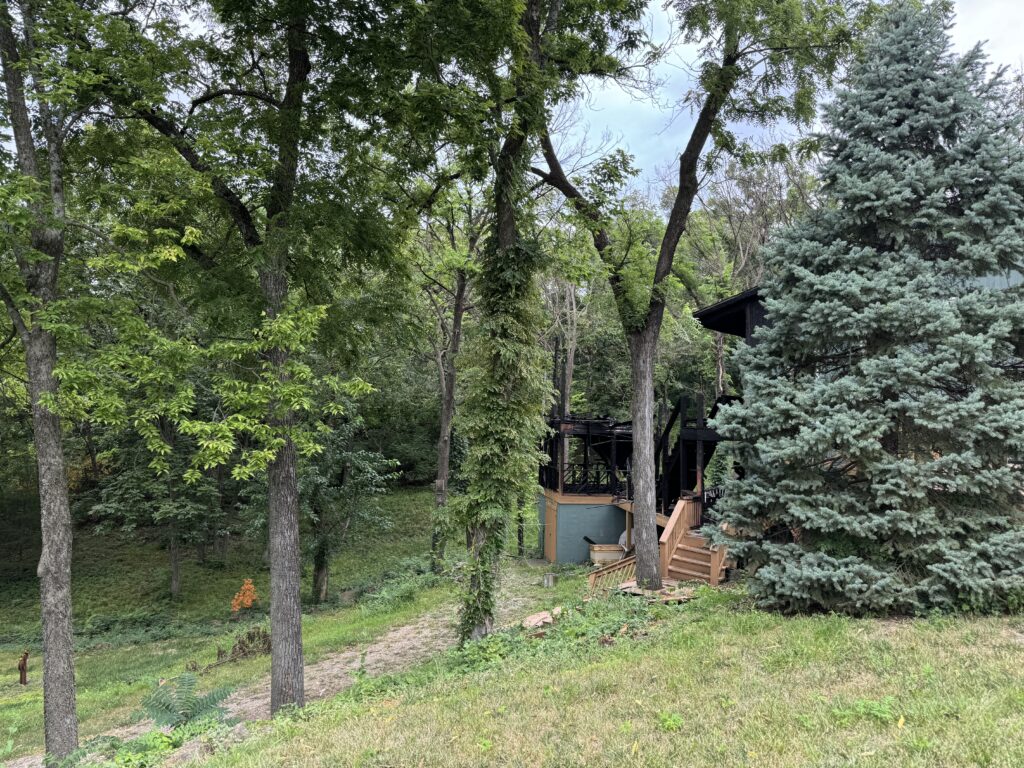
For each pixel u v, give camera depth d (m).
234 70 10.01
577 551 21.36
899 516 6.93
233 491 28.64
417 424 36.84
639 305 12.68
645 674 5.99
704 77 11.49
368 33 8.73
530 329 10.52
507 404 10.12
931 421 7.02
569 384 29.45
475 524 10.30
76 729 8.73
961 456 6.84
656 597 10.20
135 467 22.61
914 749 3.99
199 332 9.64
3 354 10.77
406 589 18.56
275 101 9.55
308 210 8.88
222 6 8.36
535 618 10.80
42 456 8.73
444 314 23.23
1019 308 7.02
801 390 8.05
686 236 25.83
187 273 9.33
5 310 9.52
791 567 7.40
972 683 4.94
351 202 9.84
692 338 27.83
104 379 7.95
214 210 10.00
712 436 14.22
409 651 12.55
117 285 9.41
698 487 14.24
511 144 10.61
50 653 8.59
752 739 4.38
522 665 7.26
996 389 7.10
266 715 9.62
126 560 26.55
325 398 19.20
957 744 3.97
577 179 13.51
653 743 4.49
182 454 22.17
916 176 7.51
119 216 9.43
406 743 5.02
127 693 12.68
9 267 8.48
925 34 7.89
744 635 6.85
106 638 18.97
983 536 7.04
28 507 29.52
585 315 31.48
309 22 8.91
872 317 7.28
